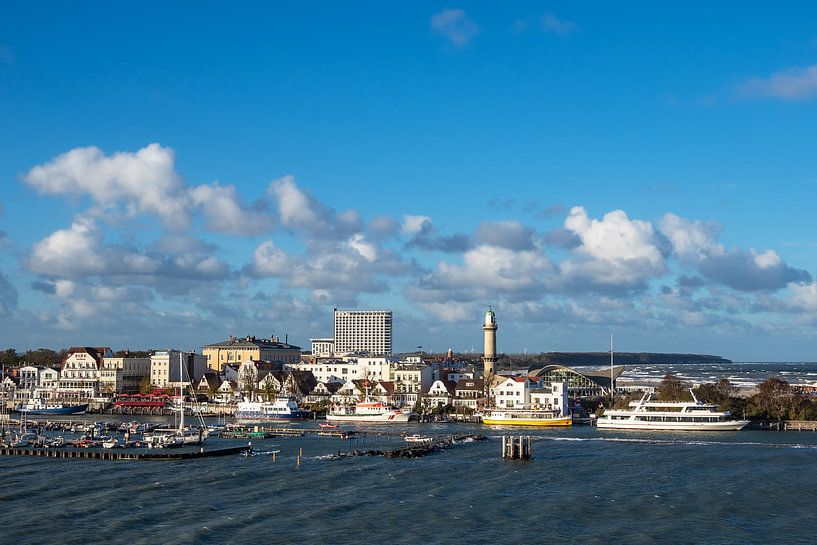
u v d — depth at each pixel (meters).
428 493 156.25
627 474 176.00
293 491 158.75
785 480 168.25
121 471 182.38
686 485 163.25
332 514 139.12
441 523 133.12
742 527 130.50
